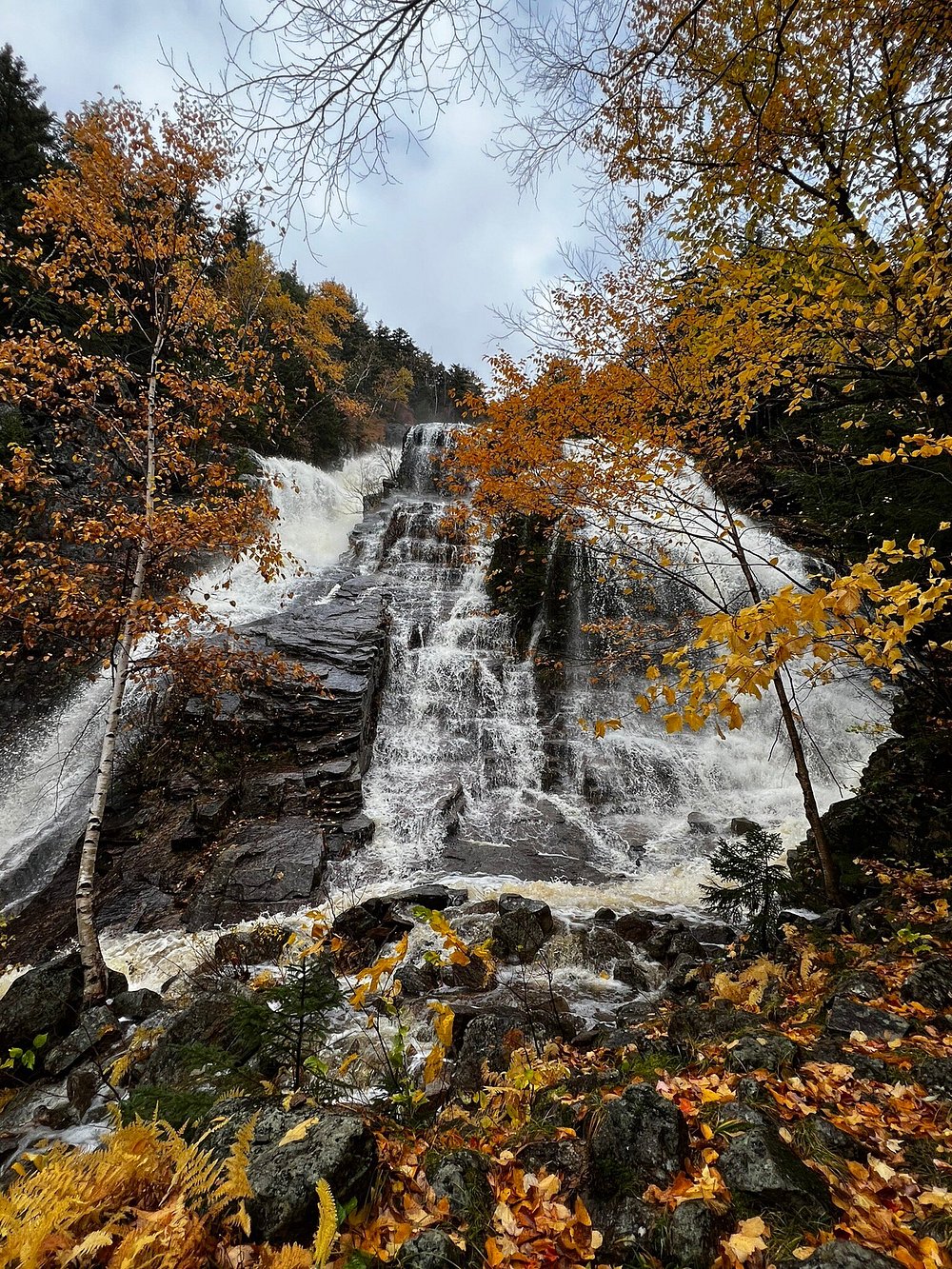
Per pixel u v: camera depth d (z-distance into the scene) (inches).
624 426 280.8
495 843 421.7
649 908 329.4
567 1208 79.4
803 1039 120.6
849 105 196.1
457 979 221.9
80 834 412.2
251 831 390.6
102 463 309.6
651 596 657.6
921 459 293.4
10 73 779.4
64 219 288.7
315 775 435.8
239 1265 64.1
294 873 349.1
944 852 243.4
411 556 849.5
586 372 299.7
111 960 283.4
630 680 641.6
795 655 77.7
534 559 692.1
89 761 472.4
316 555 932.6
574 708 612.7
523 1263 69.9
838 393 221.9
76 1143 125.9
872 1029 118.8
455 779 494.9
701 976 201.6
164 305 315.9
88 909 218.2
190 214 306.2
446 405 2267.5
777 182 211.6
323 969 127.7
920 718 307.1
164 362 329.1
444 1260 66.9
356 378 1378.0
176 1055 138.9
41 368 277.6
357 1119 82.6
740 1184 75.7
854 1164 79.4
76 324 534.6
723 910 248.2
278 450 1090.7
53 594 274.8
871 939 188.1
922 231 169.2
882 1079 101.4
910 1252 65.7
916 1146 84.3
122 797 434.0
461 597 748.0
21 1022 185.9
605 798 494.9
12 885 378.6
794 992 156.0
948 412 179.8
